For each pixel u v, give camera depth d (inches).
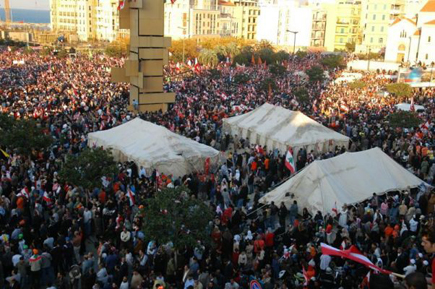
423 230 638.5
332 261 614.2
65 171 825.5
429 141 1283.2
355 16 5900.6
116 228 695.7
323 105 1939.0
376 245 665.6
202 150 1087.0
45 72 2674.7
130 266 626.5
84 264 588.7
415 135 1314.0
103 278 568.4
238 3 7071.9
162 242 601.0
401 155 1161.4
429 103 2114.9
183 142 1095.6
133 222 734.5
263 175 1051.3
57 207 719.7
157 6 1669.5
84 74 2630.4
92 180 834.8
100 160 844.6
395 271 574.6
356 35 5925.2
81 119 1403.8
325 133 1259.8
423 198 845.8
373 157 956.6
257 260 638.5
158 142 1069.8
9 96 1736.0
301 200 860.0
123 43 4323.3
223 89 2231.8
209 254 648.4
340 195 841.5
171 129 1354.6
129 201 782.5
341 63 3695.9
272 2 6958.7
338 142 1253.1
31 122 1049.5
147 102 1715.1
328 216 764.6
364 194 871.1
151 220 613.0
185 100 1860.2
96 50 4854.8
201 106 1699.1
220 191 871.1
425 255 593.9
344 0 6254.9
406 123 1396.4
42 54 4151.1
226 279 583.5
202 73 2886.3
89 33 7751.0
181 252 621.9
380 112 1723.7
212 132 1312.7
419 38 3973.9
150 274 581.3
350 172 908.0
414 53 4013.3
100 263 575.2
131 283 569.3
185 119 1461.6
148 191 834.8
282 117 1320.1
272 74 2972.4
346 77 3058.6
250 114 1413.6
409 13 4810.5
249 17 6496.1
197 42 4493.1
